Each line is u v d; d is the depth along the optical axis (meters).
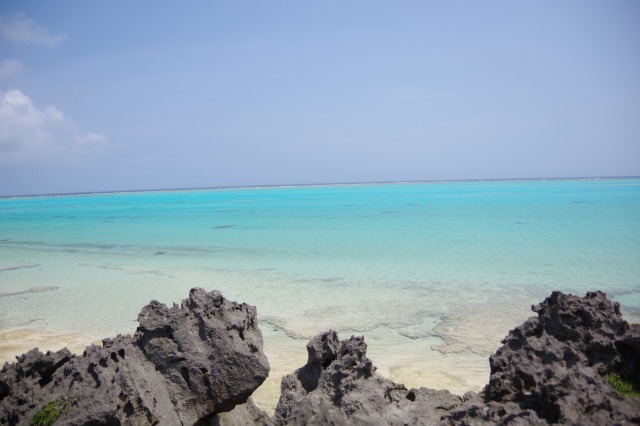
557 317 11.79
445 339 21.56
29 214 111.62
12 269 39.88
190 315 11.73
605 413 8.73
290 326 23.86
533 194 134.00
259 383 11.32
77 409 9.37
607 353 10.84
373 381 11.21
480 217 70.81
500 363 11.41
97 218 92.75
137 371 10.48
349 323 24.03
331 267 36.88
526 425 8.92
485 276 32.22
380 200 127.06
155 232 63.75
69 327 24.34
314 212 91.25
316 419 10.74
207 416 11.09
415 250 42.97
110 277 35.59
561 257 37.62
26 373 10.45
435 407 10.95
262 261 40.16
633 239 45.31
